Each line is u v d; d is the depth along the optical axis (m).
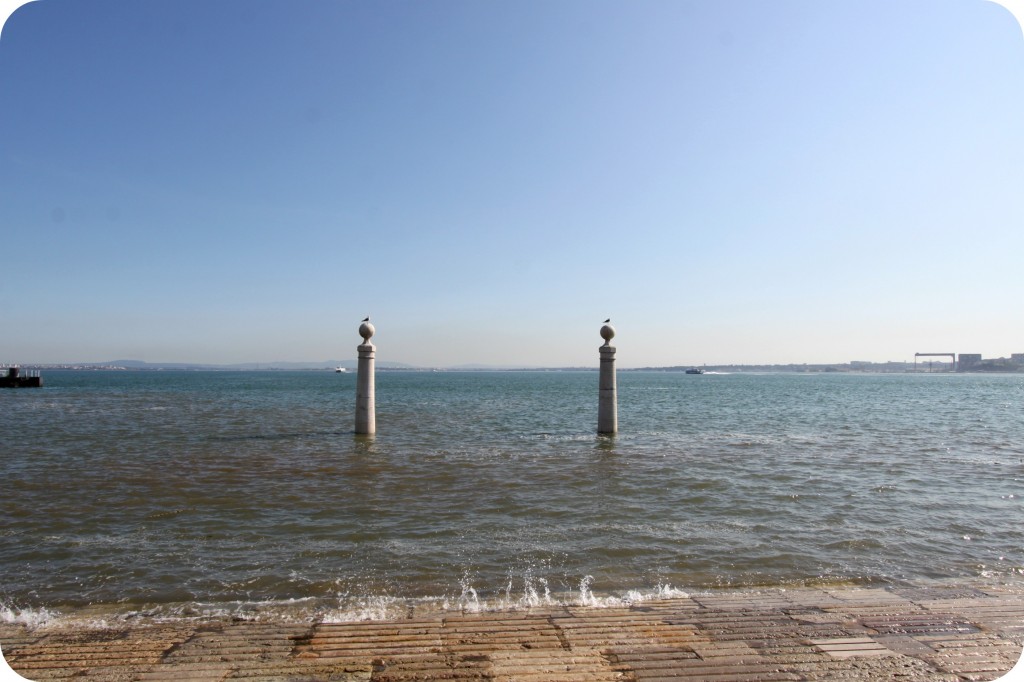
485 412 41.25
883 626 6.38
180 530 10.92
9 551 9.66
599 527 11.10
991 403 52.66
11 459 19.17
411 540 10.27
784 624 6.44
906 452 21.02
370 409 25.45
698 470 17.27
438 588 7.98
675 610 6.93
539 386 106.94
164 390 77.56
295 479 15.84
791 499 13.50
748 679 5.23
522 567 8.84
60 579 8.38
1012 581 8.21
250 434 26.69
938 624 6.44
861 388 95.94
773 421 34.00
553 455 20.30
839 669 5.40
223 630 6.44
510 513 12.20
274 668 5.48
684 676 5.28
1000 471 17.17
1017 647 5.85
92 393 67.62
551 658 5.64
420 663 5.55
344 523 11.41
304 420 34.16
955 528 11.04
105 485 14.98
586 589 7.94
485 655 5.72
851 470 17.31
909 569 8.77
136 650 5.91
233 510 12.45
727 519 11.71
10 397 57.97
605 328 25.98
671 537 10.42
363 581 8.27
